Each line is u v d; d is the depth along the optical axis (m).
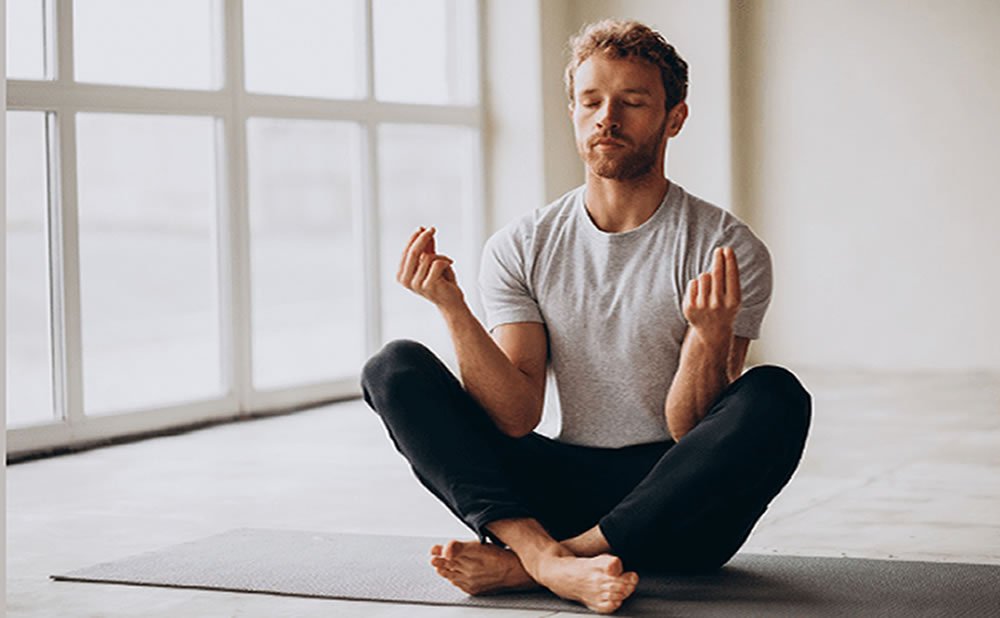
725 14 8.87
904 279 8.79
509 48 9.01
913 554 4.04
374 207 8.26
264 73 7.54
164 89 6.85
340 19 8.07
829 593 3.51
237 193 7.29
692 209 3.56
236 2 7.25
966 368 8.67
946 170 8.66
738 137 9.07
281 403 7.55
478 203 9.09
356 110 8.09
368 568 3.89
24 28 6.26
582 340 3.56
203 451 6.28
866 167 8.84
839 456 5.76
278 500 5.08
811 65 8.92
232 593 3.68
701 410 3.41
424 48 8.73
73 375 6.38
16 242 6.51
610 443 3.59
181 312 9.19
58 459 6.12
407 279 3.38
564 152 9.16
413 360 3.44
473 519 3.36
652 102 3.45
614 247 3.54
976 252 8.62
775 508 4.75
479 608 3.41
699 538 3.46
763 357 9.16
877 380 8.31
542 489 3.58
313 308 9.38
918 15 8.66
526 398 3.45
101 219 9.59
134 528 4.64
